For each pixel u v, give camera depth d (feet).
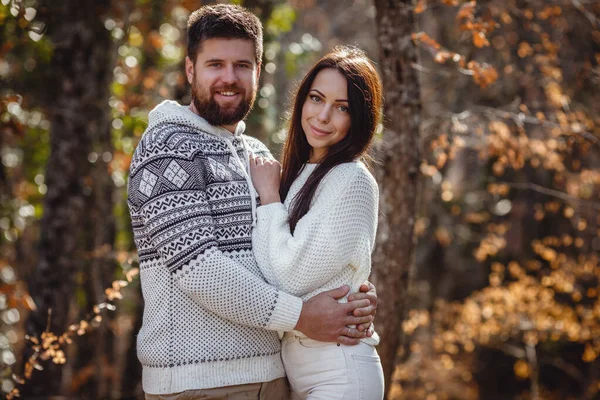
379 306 11.87
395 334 12.03
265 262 8.18
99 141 16.71
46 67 16.44
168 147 7.86
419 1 12.30
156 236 7.70
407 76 11.85
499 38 18.92
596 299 21.90
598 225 19.25
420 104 12.07
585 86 19.36
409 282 12.23
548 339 23.77
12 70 16.53
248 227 8.32
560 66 19.01
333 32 35.47
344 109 8.67
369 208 8.52
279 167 8.74
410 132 11.88
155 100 19.70
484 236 24.64
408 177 11.87
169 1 19.49
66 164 15.62
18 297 12.30
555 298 23.59
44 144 19.67
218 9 8.48
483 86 12.61
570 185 18.69
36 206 18.85
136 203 7.98
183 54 17.33
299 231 8.15
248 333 8.14
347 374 8.22
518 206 25.48
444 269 29.25
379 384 8.47
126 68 19.29
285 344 8.61
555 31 20.12
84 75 15.87
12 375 12.27
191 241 7.59
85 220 16.31
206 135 8.42
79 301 16.85
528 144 15.74
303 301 8.01
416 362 24.39
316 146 8.71
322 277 8.14
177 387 7.89
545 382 28.68
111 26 16.66
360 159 9.35
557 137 16.96
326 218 8.19
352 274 8.45
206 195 8.03
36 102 16.11
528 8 16.49
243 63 8.43
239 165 8.54
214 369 7.95
